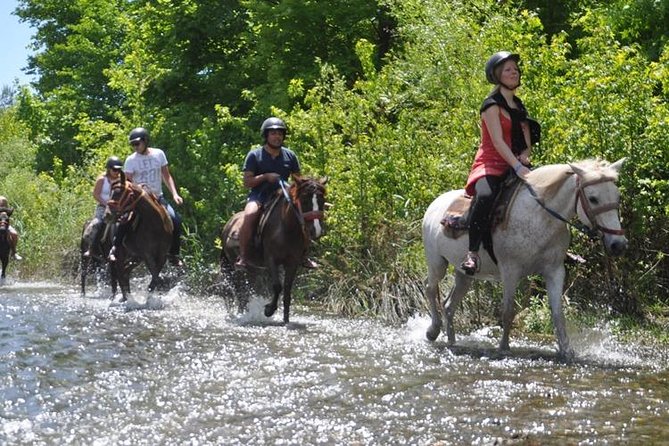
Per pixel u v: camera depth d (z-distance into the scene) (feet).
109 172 56.08
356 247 49.03
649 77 41.50
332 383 25.20
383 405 22.57
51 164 145.07
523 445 18.93
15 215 91.30
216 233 63.57
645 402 23.18
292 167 42.75
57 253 78.59
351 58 75.31
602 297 41.04
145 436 19.60
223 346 32.07
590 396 23.88
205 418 21.15
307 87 74.23
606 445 18.99
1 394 23.66
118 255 49.67
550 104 41.01
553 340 35.83
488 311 41.29
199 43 82.69
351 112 53.06
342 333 37.09
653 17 56.34
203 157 68.23
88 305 48.80
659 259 40.73
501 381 25.71
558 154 40.37
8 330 35.58
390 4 56.65
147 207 48.78
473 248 30.99
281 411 21.85
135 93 83.66
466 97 45.11
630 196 40.34
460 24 47.57
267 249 41.09
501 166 30.99
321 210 39.40
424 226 35.32
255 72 81.97
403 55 59.47
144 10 83.05
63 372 26.63
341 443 19.07
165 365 27.94
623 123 40.19
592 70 41.09
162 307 48.08
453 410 22.07
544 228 29.91
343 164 52.37
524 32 48.34
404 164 49.34
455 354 31.07
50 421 20.86
